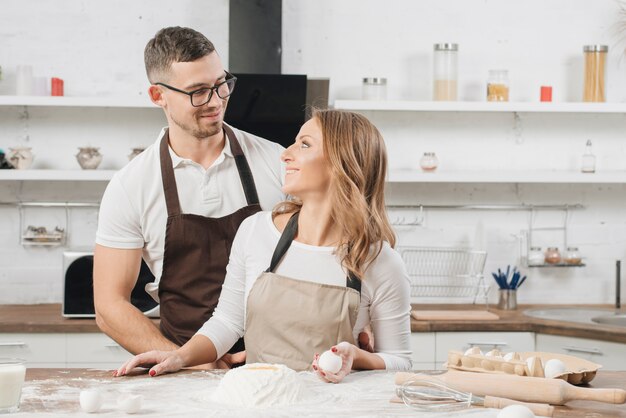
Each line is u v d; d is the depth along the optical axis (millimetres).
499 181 4133
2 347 3676
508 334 3730
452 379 1796
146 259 2654
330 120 2111
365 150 2094
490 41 4438
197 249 2562
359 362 2002
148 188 2553
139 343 2432
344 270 2088
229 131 2660
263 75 3826
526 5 4441
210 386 1871
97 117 4348
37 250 4336
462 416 1617
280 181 2688
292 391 1729
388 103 4078
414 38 4414
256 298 2084
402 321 2150
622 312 4141
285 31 4379
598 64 4234
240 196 2611
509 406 1583
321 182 2086
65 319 3785
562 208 4461
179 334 2580
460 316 3836
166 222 2557
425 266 4441
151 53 2500
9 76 4293
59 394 1778
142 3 4344
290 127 3949
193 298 2572
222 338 2188
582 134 4469
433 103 4102
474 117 4438
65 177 4039
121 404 1632
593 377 1938
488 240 4453
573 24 4445
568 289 4473
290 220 2158
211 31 4355
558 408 1700
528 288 4461
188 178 2566
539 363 1820
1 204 4309
